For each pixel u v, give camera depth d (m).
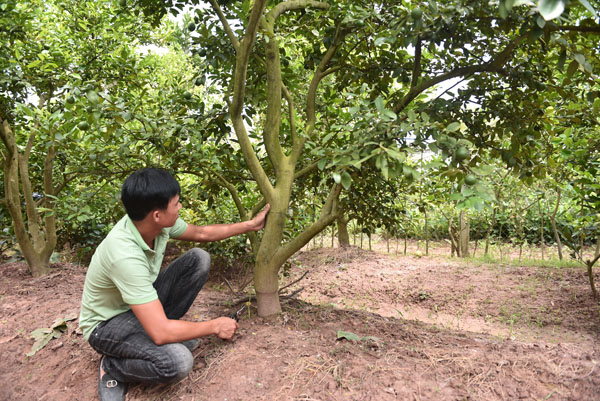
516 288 4.81
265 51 2.66
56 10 4.98
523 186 6.73
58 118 2.98
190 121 2.74
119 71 3.94
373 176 2.90
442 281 5.34
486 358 2.19
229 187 2.99
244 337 2.46
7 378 2.53
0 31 3.93
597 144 3.29
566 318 3.87
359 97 2.33
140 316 1.95
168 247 5.48
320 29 3.10
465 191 1.75
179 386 2.12
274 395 1.95
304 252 7.61
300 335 2.48
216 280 4.98
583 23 1.84
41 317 3.15
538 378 2.02
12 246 5.61
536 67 2.67
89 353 2.56
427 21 2.03
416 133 1.96
